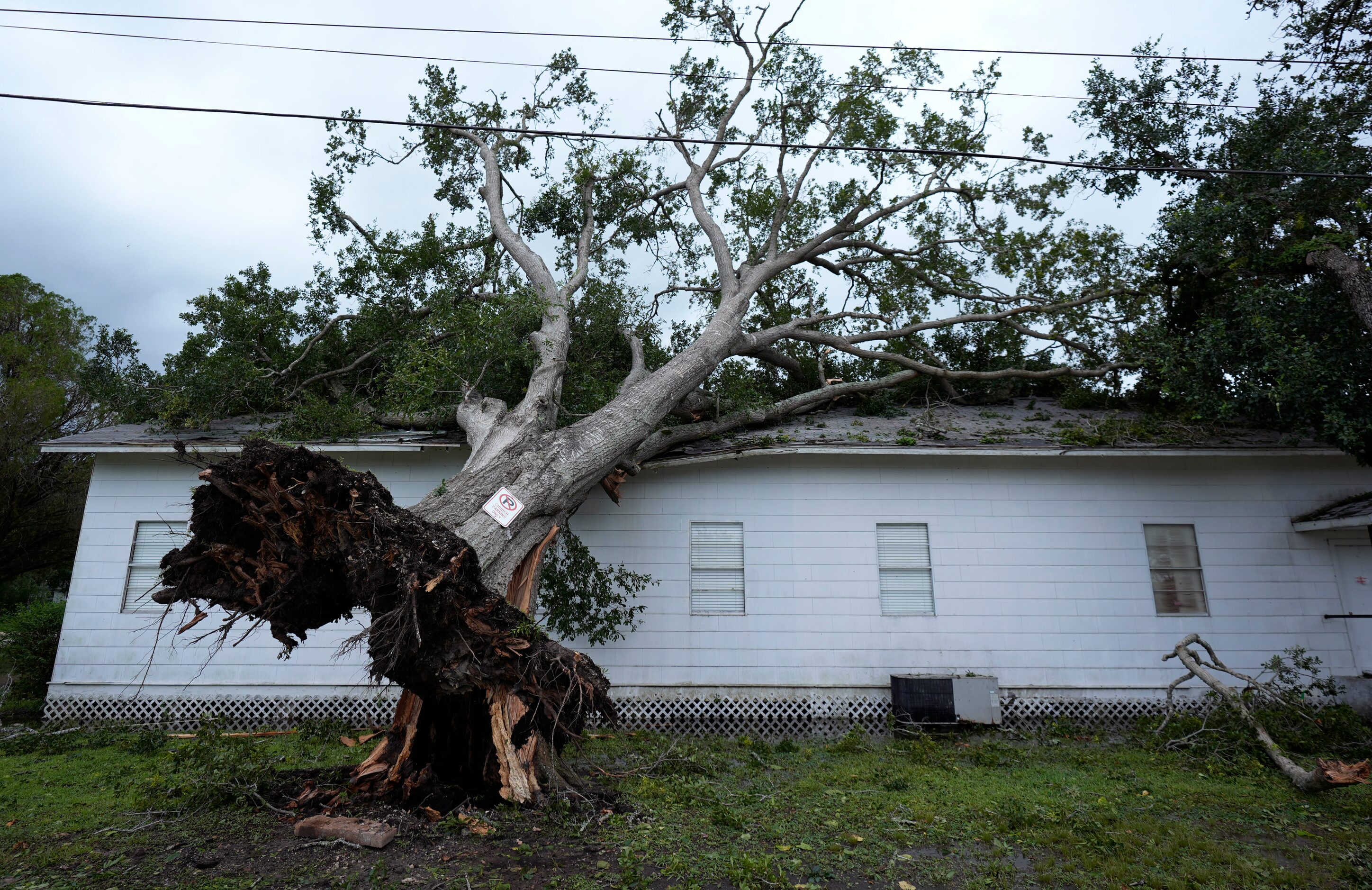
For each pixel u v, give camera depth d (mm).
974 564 10531
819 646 10250
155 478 10617
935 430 11531
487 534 6566
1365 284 8562
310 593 5648
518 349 10586
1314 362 8727
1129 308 13211
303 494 5141
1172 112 11812
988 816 5746
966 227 14664
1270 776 7012
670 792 6195
